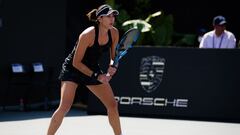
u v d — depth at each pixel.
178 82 25.89
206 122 25.25
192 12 36.97
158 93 26.08
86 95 31.69
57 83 31.36
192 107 25.78
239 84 25.39
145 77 26.19
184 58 25.84
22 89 30.27
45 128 23.17
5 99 29.52
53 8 31.39
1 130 22.64
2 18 29.42
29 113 27.92
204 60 25.69
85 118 25.89
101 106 26.83
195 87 25.75
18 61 30.11
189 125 24.34
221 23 26.81
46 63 31.14
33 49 30.66
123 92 26.42
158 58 26.09
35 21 30.70
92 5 34.00
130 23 32.22
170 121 25.30
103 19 16.61
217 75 25.55
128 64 26.34
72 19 32.50
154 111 26.12
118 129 17.67
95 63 17.25
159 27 34.84
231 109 25.47
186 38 35.19
